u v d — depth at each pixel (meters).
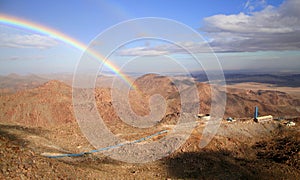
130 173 14.59
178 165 17.78
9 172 9.32
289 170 19.62
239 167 19.38
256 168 19.61
